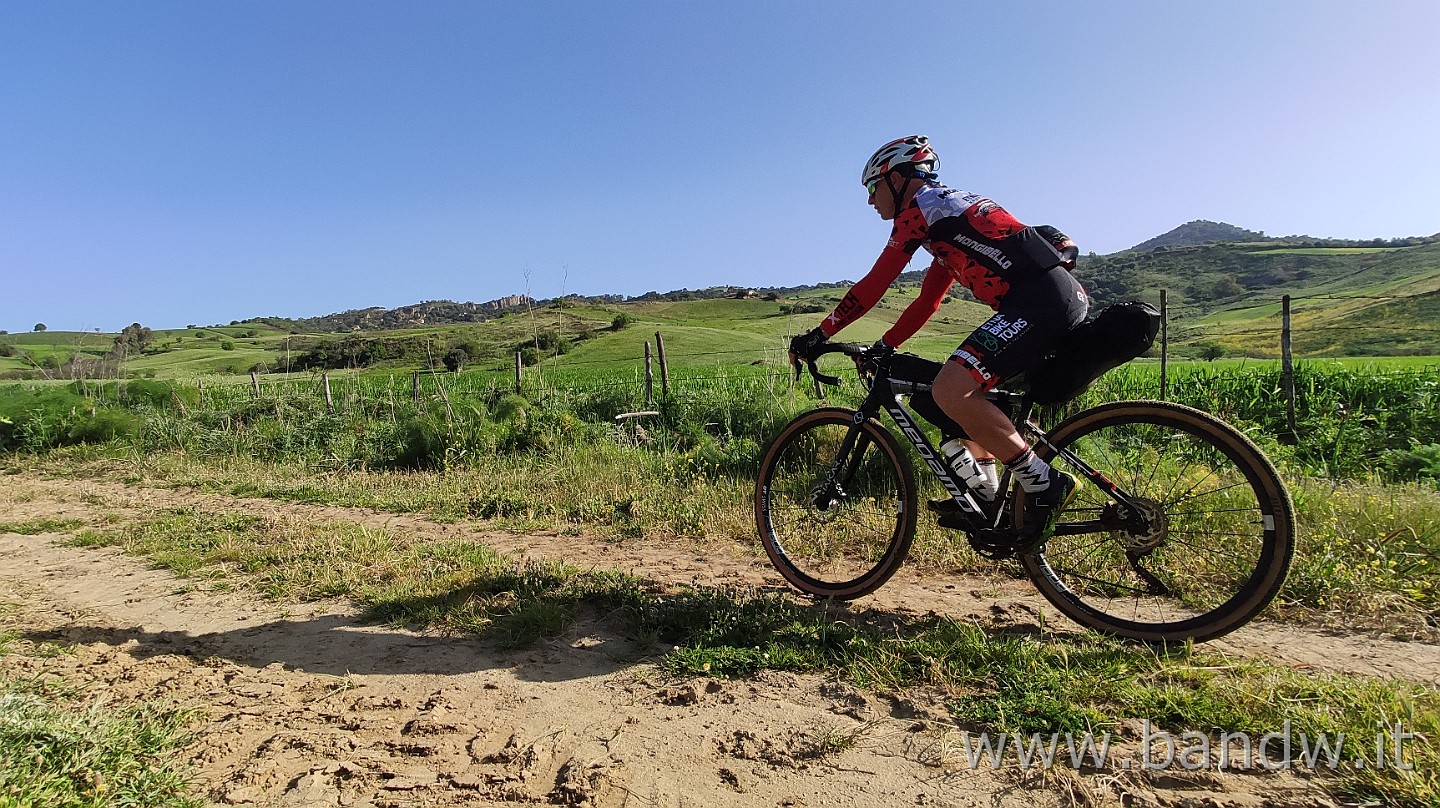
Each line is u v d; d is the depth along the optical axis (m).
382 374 19.20
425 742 2.23
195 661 2.91
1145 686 2.34
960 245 2.84
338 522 5.46
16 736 1.93
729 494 5.46
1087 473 2.87
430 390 12.13
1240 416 8.38
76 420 10.75
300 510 6.12
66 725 2.05
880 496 4.52
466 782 2.01
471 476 7.22
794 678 2.58
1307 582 3.14
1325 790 1.80
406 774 2.06
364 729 2.33
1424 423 7.10
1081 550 3.27
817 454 3.80
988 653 2.56
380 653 2.97
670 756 2.12
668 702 2.46
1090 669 2.46
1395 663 2.54
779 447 3.76
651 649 2.90
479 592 3.57
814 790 1.94
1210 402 8.62
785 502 3.81
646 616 3.17
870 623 3.05
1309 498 4.01
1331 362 11.55
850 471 3.47
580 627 3.17
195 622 3.38
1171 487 3.12
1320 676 2.38
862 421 3.37
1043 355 2.77
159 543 4.84
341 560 4.25
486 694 2.57
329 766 2.09
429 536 5.00
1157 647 2.70
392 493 6.56
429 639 3.11
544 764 2.10
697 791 1.95
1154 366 12.80
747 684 2.55
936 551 3.89
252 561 4.29
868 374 3.38
